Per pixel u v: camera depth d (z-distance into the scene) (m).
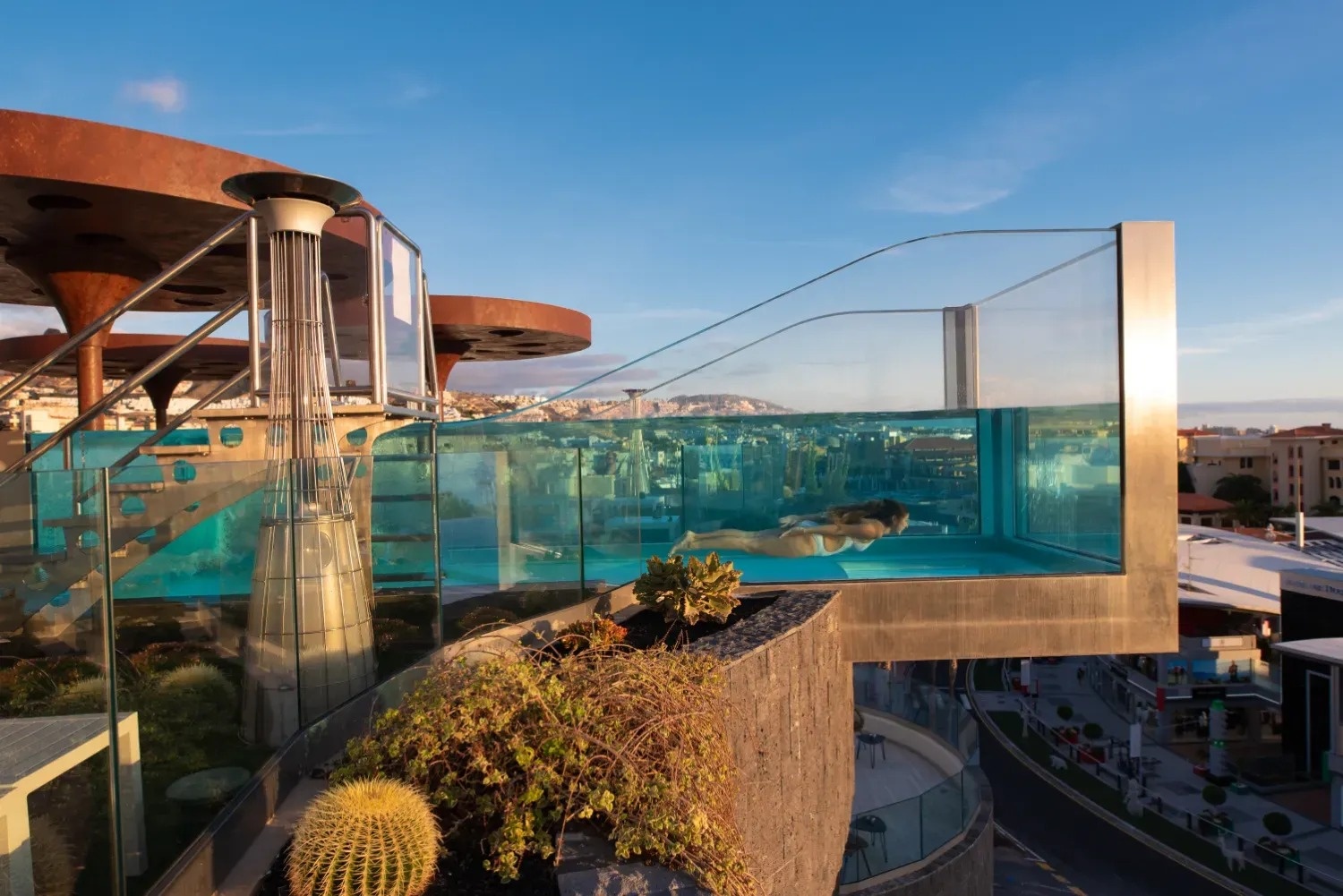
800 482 10.27
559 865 3.79
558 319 22.00
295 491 5.61
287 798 4.79
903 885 11.09
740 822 6.09
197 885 3.77
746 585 9.54
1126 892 21.80
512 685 4.54
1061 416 9.76
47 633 3.38
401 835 3.50
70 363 20.31
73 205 9.15
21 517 3.48
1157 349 9.13
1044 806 28.22
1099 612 9.37
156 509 4.19
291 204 6.09
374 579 7.04
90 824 3.38
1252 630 37.12
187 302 16.81
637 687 4.74
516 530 8.53
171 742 4.08
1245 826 25.91
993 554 10.64
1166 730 34.03
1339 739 27.36
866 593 9.48
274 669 5.09
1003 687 42.66
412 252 8.48
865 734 18.17
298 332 6.14
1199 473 103.75
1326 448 90.50
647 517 10.12
